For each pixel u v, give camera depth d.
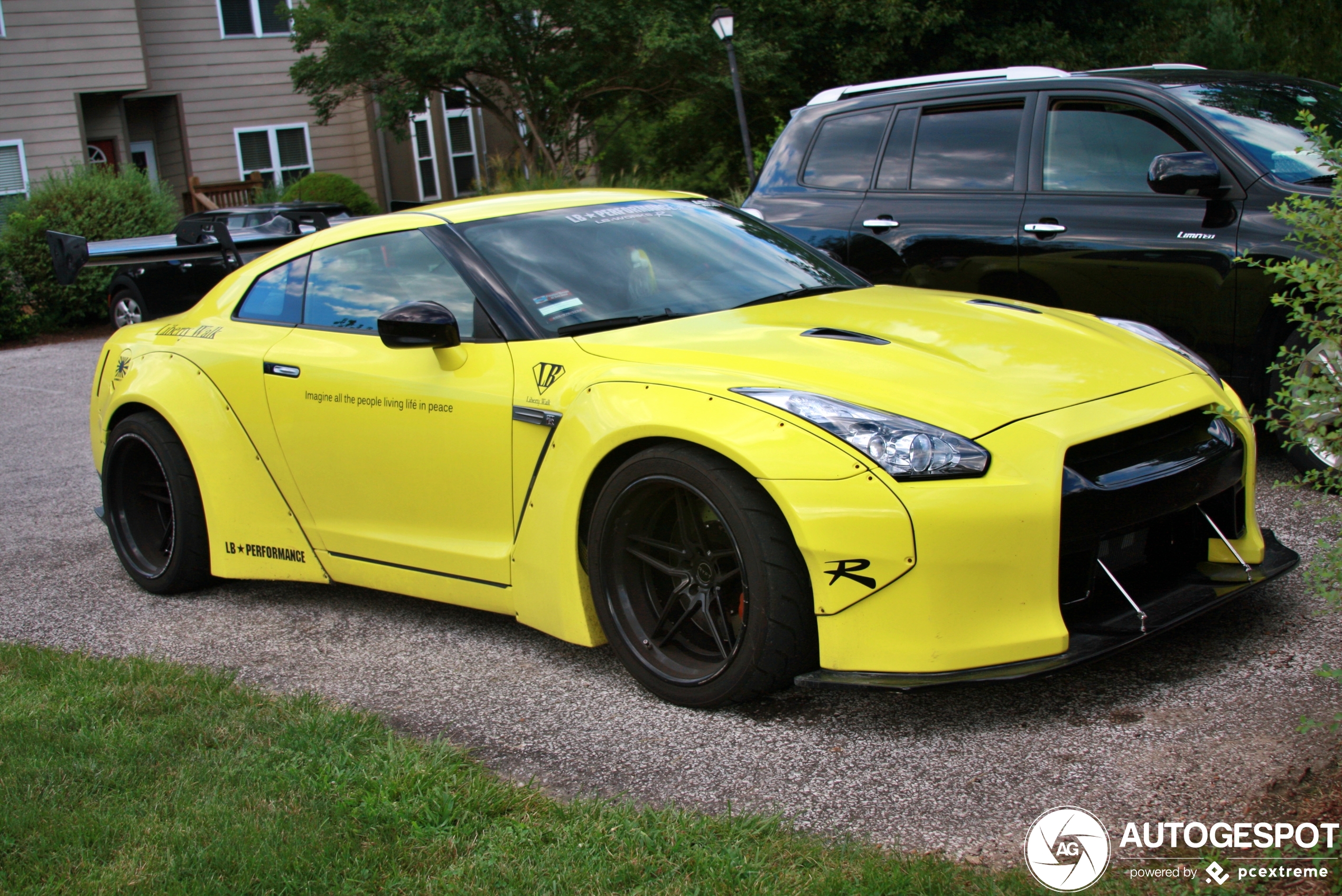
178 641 4.05
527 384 3.42
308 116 25.03
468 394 3.54
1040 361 3.16
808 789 2.66
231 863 2.33
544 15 20.66
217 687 3.39
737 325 3.45
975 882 2.18
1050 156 5.40
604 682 3.37
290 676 3.62
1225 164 4.81
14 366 12.04
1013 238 5.38
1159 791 2.50
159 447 4.45
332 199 22.42
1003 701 3.02
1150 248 4.93
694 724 3.04
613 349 3.36
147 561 4.67
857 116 6.19
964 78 5.93
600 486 3.29
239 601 4.45
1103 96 5.30
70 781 2.75
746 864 2.26
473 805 2.56
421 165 26.53
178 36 23.34
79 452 7.50
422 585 3.81
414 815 2.51
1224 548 3.20
